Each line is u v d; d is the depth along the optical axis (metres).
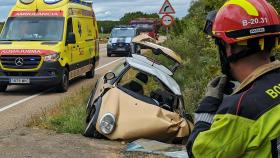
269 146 1.79
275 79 1.90
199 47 17.59
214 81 2.12
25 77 13.85
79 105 9.91
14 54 13.84
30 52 13.86
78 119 8.30
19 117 10.05
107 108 7.53
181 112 7.89
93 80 17.69
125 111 7.51
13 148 6.67
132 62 8.31
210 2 9.89
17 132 7.74
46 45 14.23
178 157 6.32
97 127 7.43
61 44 14.46
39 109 11.06
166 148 6.79
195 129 1.98
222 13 2.03
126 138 7.30
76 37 16.02
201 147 1.87
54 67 13.95
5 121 9.58
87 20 17.84
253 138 1.80
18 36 14.84
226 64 2.06
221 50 2.07
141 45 8.93
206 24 2.13
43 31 14.85
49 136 7.46
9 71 13.92
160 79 8.06
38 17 15.21
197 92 10.23
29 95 13.77
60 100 11.62
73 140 7.22
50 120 8.52
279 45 2.01
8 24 15.23
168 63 11.23
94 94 8.62
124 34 33.12
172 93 8.02
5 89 14.65
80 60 16.42
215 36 2.03
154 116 7.37
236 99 1.87
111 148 6.87
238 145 1.81
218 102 2.01
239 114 1.84
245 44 1.97
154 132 7.27
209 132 1.87
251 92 1.87
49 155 6.37
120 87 7.95
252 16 1.95
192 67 14.92
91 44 18.17
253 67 1.99
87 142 7.15
